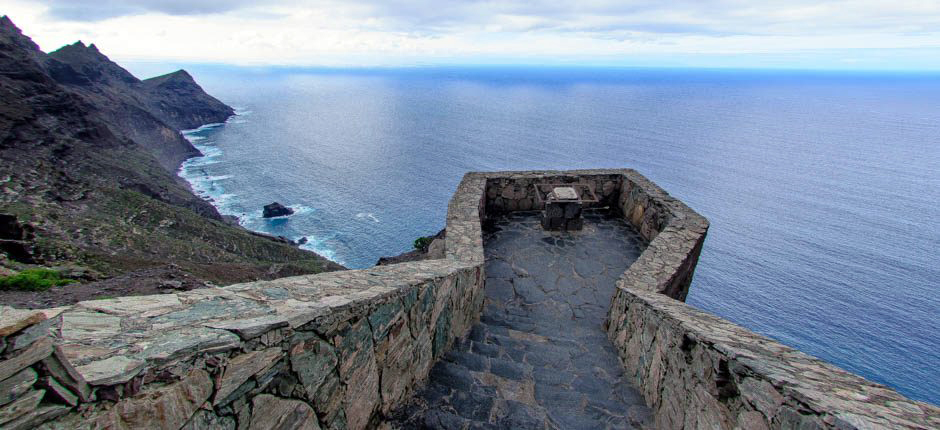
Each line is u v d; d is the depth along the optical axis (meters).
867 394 2.66
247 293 3.14
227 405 2.15
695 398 3.49
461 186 10.11
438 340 5.20
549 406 4.44
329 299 3.21
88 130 75.44
